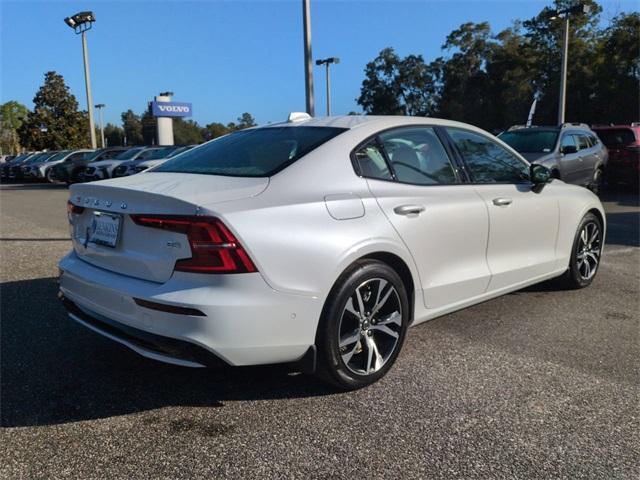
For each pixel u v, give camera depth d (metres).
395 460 2.69
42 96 44.22
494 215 4.23
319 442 2.85
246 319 2.83
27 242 8.38
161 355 2.94
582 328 4.51
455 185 4.05
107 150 23.38
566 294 5.49
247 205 2.92
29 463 2.67
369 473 2.59
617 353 4.00
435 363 3.80
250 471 2.61
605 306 5.10
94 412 3.15
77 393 3.38
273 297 2.90
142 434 2.93
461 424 3.02
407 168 3.77
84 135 45.28
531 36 44.28
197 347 2.79
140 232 3.00
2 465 2.65
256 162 3.43
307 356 3.13
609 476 2.58
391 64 59.16
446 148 4.12
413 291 3.67
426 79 58.16
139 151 20.64
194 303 2.74
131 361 3.84
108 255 3.17
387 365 3.52
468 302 4.14
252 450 2.78
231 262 2.78
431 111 58.69
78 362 3.82
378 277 3.36
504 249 4.41
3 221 11.03
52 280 5.98
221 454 2.75
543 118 42.88
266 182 3.15
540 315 4.84
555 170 10.85
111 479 2.55
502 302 5.23
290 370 3.70
